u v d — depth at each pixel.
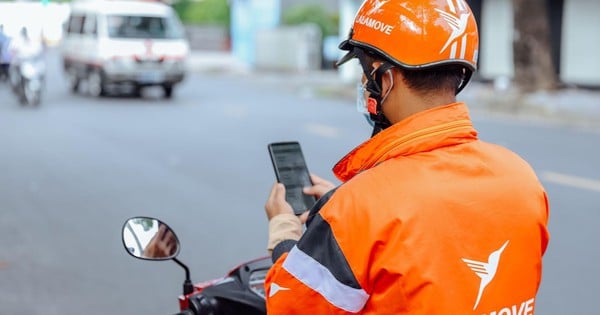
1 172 9.00
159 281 5.25
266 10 29.83
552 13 19.33
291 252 1.69
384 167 1.68
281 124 13.65
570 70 19.11
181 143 11.34
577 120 13.98
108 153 10.41
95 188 8.14
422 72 1.69
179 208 7.27
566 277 5.28
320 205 1.79
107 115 14.97
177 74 18.44
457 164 1.70
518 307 1.72
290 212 2.09
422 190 1.64
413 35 1.67
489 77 21.06
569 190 7.97
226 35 41.16
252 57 30.00
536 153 10.41
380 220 1.60
